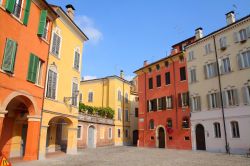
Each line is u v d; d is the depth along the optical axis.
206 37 27.61
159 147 33.03
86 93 44.47
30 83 15.45
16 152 17.45
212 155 20.91
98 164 15.01
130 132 45.09
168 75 33.22
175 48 34.62
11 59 13.27
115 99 41.31
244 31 23.55
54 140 23.33
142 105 37.28
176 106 30.91
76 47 23.64
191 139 28.00
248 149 21.27
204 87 27.14
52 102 18.38
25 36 15.02
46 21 18.22
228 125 23.58
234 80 23.70
